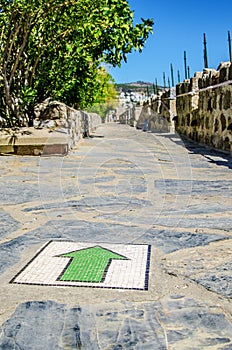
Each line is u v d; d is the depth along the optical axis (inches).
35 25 292.4
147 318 61.5
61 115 291.3
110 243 95.3
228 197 142.5
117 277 76.7
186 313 62.7
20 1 256.7
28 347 54.4
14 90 301.0
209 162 232.2
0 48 287.0
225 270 78.0
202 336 56.6
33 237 100.0
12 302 67.2
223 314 62.2
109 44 312.8
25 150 265.9
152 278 75.9
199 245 92.6
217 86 303.6
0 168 212.5
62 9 279.0
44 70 309.3
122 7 285.9
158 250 90.2
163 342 55.3
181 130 470.6
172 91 516.7
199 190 153.3
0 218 116.6
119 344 55.1
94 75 411.5
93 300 67.7
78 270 80.2
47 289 72.2
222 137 301.1
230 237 97.7
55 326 59.4
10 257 87.0
